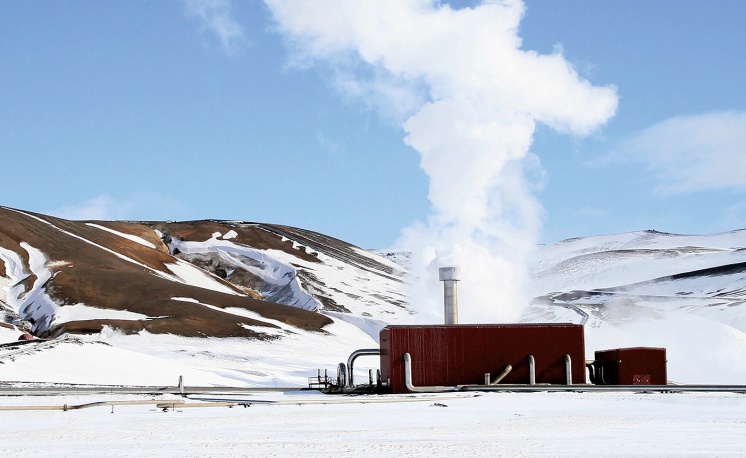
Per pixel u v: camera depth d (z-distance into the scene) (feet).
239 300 388.16
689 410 115.24
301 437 84.89
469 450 73.67
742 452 71.56
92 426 97.60
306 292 472.44
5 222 458.09
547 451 72.95
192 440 82.64
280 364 259.19
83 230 512.63
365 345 337.52
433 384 155.02
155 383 180.24
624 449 74.02
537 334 157.38
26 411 117.91
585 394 144.05
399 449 74.38
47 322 345.51
